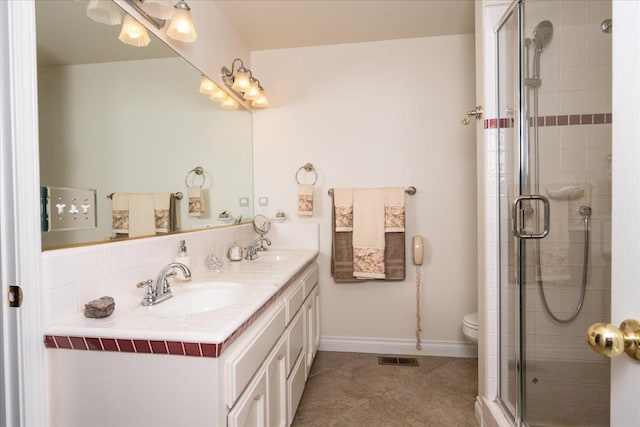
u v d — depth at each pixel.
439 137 2.49
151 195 1.41
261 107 2.66
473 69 2.45
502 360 1.63
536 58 1.46
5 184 0.85
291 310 1.61
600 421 1.39
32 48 0.89
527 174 1.49
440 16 2.23
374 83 2.56
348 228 2.48
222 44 2.15
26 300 0.85
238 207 2.38
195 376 0.85
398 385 2.10
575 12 1.41
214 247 1.89
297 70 2.64
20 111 0.86
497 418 1.53
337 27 2.36
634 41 0.48
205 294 1.39
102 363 0.89
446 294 2.51
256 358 1.09
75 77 1.05
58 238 0.97
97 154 1.13
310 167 2.60
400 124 2.53
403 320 2.56
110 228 1.18
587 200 1.41
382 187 2.54
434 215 2.51
